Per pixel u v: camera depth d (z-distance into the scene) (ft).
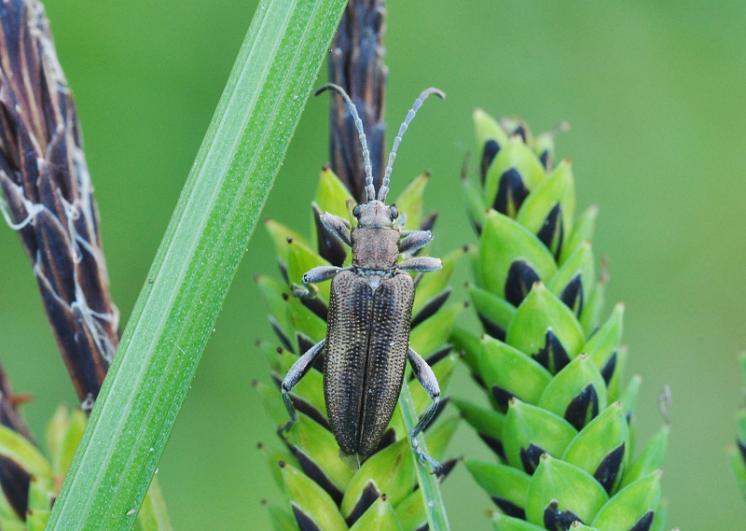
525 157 0.31
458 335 0.31
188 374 0.28
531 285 0.31
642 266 0.49
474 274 0.31
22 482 0.31
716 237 0.49
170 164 0.48
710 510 0.42
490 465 0.30
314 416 0.31
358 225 0.34
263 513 0.43
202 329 0.28
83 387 0.30
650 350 0.47
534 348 0.30
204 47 0.49
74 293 0.30
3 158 0.30
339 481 0.30
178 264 0.28
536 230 0.31
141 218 0.47
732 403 0.46
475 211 0.31
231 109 0.28
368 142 0.31
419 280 0.31
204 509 0.43
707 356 0.47
